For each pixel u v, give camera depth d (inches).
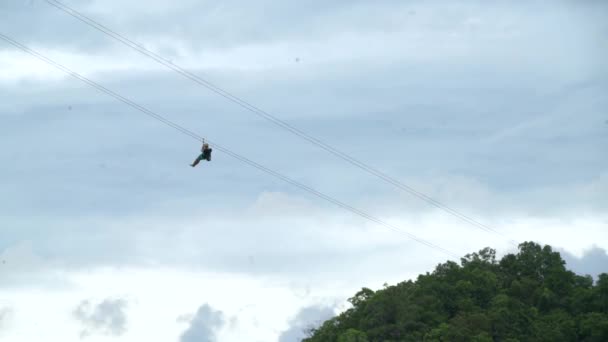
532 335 5044.3
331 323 5610.2
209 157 3083.2
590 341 4995.1
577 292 5502.0
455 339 4741.6
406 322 5064.0
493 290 5639.8
